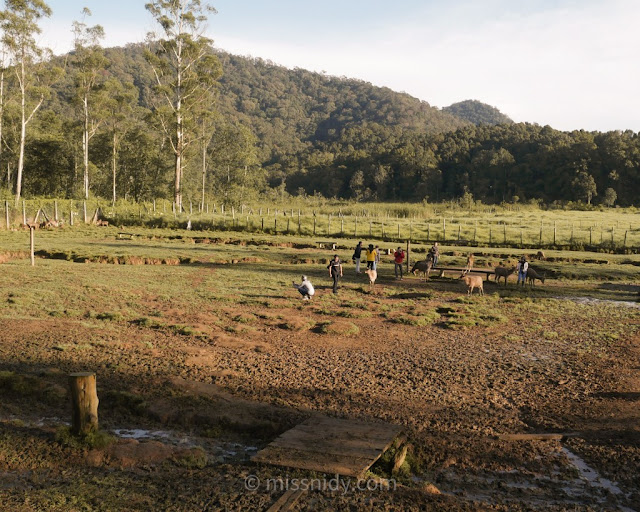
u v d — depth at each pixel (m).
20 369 9.72
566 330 15.45
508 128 177.75
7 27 55.75
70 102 68.19
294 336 13.77
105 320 14.36
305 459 6.56
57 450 6.70
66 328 13.11
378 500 5.77
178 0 65.75
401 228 50.25
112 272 23.34
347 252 36.28
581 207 102.62
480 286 21.31
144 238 41.44
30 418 7.85
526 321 16.56
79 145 74.44
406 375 10.79
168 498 5.70
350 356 12.09
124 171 80.44
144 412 8.18
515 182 142.62
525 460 7.07
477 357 12.35
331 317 16.34
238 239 41.34
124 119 72.56
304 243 39.47
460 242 44.88
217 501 5.65
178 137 66.69
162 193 79.69
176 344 12.29
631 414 8.81
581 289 23.91
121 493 5.76
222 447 7.23
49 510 5.35
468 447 7.40
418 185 150.38
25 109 62.00
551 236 47.16
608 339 14.38
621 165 130.25
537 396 9.79
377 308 17.91
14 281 19.44
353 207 90.56
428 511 5.60
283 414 8.23
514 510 5.75
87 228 46.66
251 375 10.35
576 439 7.77
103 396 8.64
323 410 8.59
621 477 6.64
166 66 68.19
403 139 190.75
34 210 45.88
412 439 7.48
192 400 8.56
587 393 9.98
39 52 58.50
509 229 52.59
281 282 22.69
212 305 17.33
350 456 6.66
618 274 28.81
